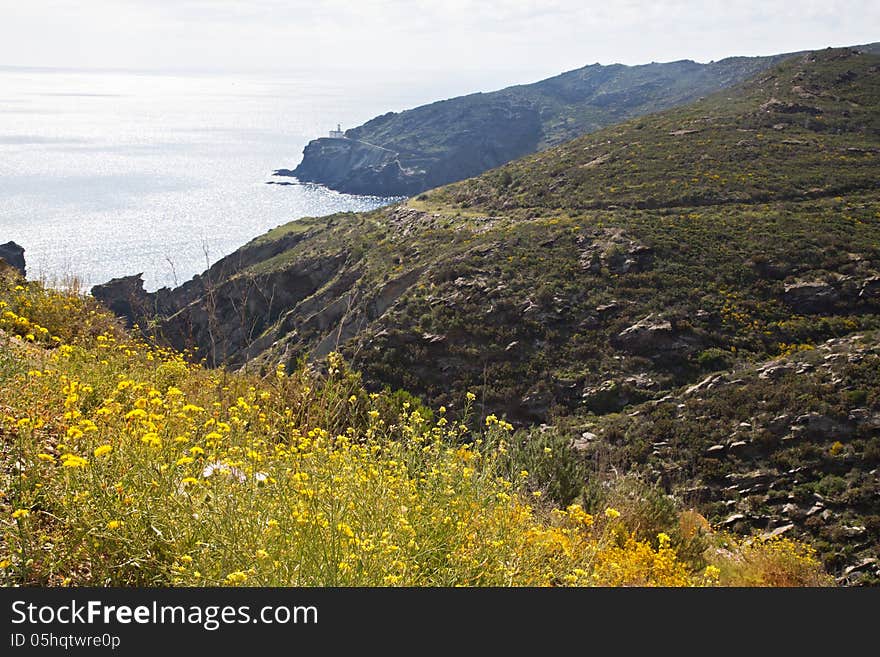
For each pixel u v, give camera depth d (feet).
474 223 181.27
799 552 28.27
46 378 16.49
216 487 11.08
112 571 10.52
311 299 167.12
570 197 184.34
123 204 491.72
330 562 10.53
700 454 73.67
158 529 10.64
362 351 110.01
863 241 120.06
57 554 10.38
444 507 13.23
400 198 645.92
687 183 173.06
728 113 248.32
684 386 93.15
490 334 110.42
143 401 15.48
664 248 126.52
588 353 104.53
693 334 103.86
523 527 14.33
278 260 213.25
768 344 102.06
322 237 226.38
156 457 11.65
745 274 116.98
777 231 129.70
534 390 99.86
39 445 13.01
